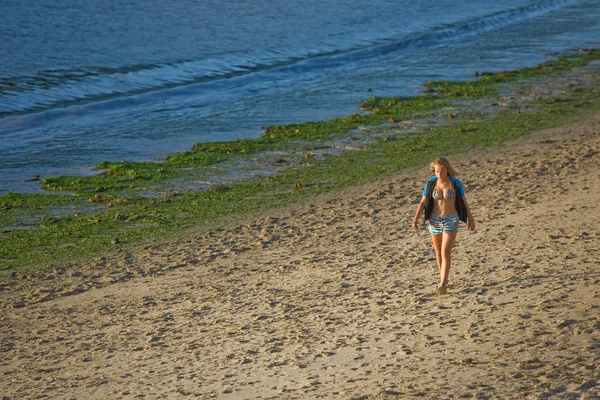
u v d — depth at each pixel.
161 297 48.25
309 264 52.12
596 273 40.81
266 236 59.88
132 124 108.19
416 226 41.94
